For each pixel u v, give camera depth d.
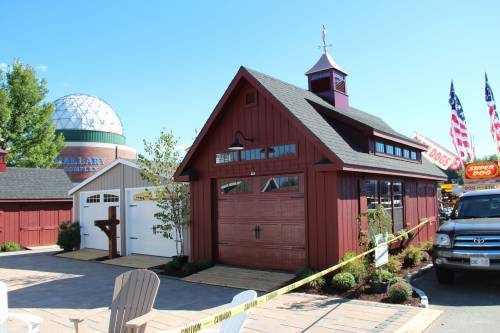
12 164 28.16
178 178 12.07
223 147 11.56
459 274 9.96
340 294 8.18
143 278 4.89
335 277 8.52
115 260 14.24
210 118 11.43
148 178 12.77
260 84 10.46
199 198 12.06
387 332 5.87
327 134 10.22
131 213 15.39
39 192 21.52
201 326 3.62
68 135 53.09
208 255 11.72
